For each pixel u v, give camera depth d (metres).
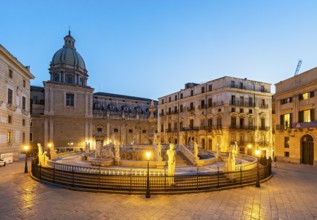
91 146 54.25
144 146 30.00
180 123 54.09
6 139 28.34
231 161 16.84
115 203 11.48
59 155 29.06
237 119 43.62
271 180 18.08
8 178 17.47
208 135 45.75
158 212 10.36
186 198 12.47
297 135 29.94
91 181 14.30
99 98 60.84
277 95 34.16
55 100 50.31
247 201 12.25
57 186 14.62
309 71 28.12
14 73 30.77
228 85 43.41
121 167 18.28
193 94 50.84
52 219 9.42
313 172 22.59
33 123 48.25
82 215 9.88
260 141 45.50
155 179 14.18
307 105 28.38
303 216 10.19
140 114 64.88
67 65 56.41
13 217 9.59
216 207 11.17
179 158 25.70
